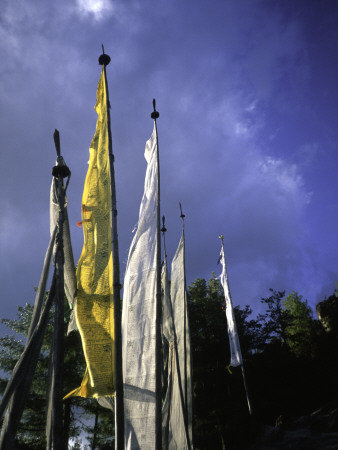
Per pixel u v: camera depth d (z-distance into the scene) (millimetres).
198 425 25375
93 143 10664
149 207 11461
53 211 8594
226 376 31938
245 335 36469
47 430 6195
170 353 15844
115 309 7879
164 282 17234
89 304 8648
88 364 8211
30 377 6352
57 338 6422
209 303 37750
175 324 17094
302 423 23469
